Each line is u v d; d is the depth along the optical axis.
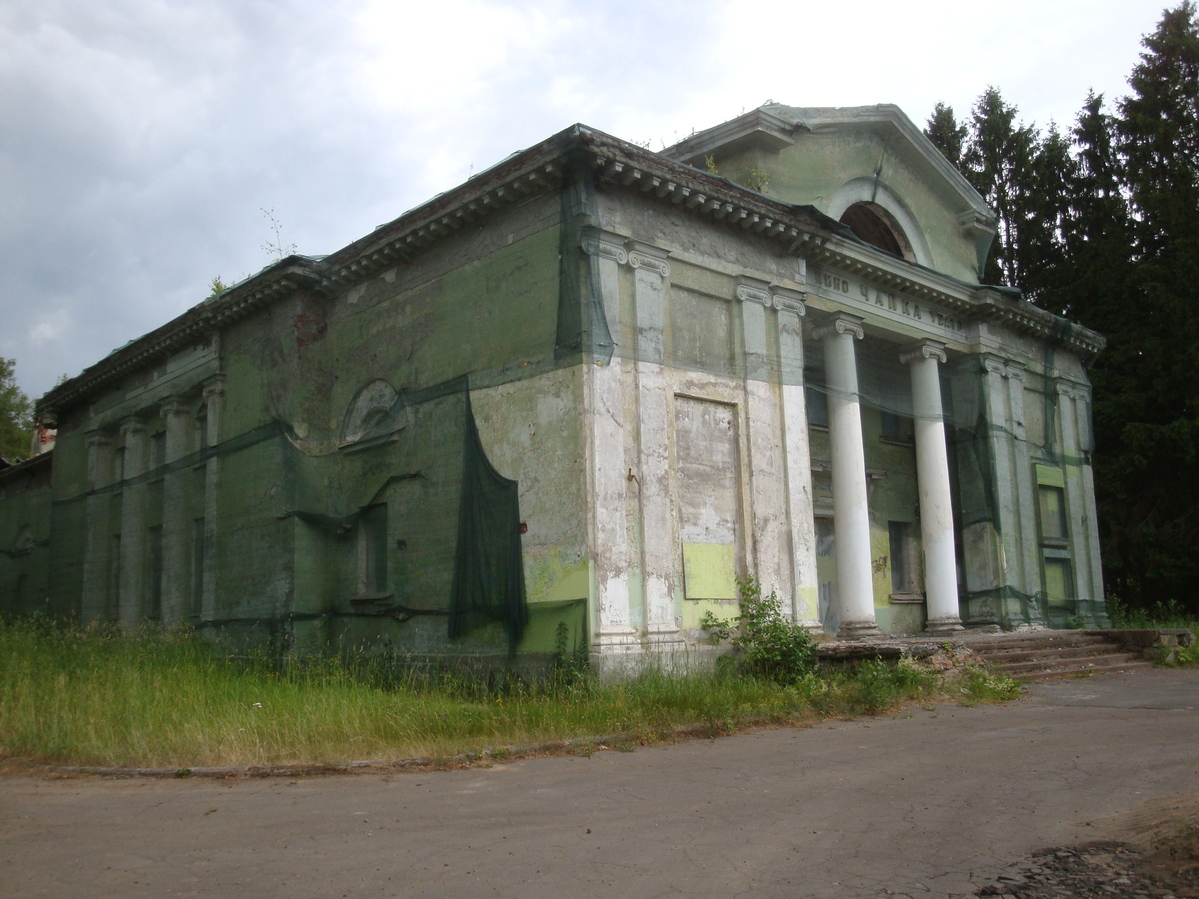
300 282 17.81
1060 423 23.78
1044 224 33.28
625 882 4.97
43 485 29.22
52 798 7.48
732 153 18.20
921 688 12.83
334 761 8.60
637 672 12.81
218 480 19.03
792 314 16.67
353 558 16.92
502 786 7.62
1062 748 8.89
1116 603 25.83
